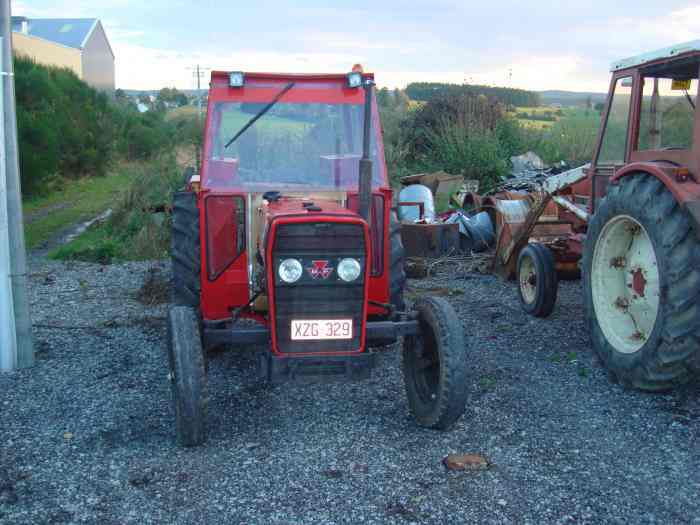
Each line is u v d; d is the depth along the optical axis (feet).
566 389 16.67
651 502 11.62
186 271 17.69
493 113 54.19
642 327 16.89
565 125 54.13
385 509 11.39
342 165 16.03
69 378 17.63
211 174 15.64
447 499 11.68
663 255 15.02
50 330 22.02
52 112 88.22
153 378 17.60
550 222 27.17
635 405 15.64
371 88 13.83
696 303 14.67
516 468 12.75
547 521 11.05
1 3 17.92
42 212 65.00
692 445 13.66
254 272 15.10
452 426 14.58
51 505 11.55
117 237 46.01
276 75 16.20
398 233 17.10
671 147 17.89
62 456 13.28
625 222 17.04
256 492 11.94
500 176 45.34
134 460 13.11
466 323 22.56
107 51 190.49
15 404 15.89
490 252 33.06
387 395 16.43
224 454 13.37
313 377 13.24
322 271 13.00
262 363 13.48
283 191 15.52
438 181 40.93
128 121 110.32
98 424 14.76
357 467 12.82
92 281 29.53
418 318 14.69
